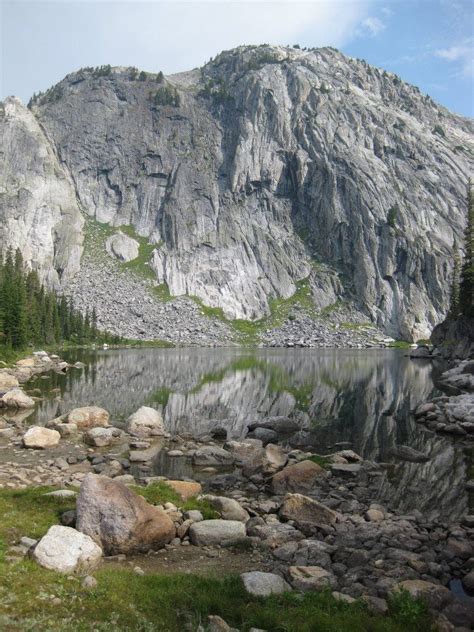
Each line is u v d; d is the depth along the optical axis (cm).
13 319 9969
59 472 2506
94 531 1492
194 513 1838
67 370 8025
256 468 2633
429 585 1292
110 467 2639
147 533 1534
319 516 1888
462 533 1794
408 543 1684
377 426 4162
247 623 1039
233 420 4328
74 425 3516
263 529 1755
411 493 2391
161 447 3288
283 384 6762
